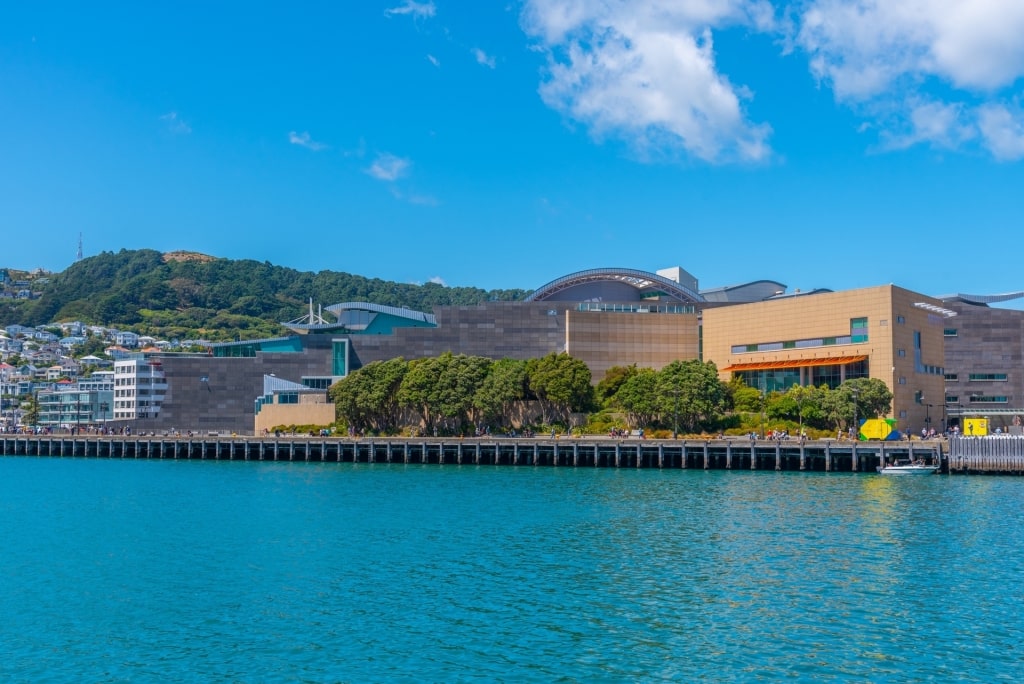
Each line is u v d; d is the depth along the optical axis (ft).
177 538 268.41
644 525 281.33
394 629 174.40
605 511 311.06
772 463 462.60
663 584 205.05
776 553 236.63
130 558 239.30
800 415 533.55
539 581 208.74
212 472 497.05
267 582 210.79
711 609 185.06
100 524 297.12
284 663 157.07
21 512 328.29
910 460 429.38
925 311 593.83
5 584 210.79
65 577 217.77
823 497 342.03
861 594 194.90
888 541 250.98
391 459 537.24
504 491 374.02
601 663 155.22
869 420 492.95
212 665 156.56
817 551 238.48
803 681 146.82
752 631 170.81
